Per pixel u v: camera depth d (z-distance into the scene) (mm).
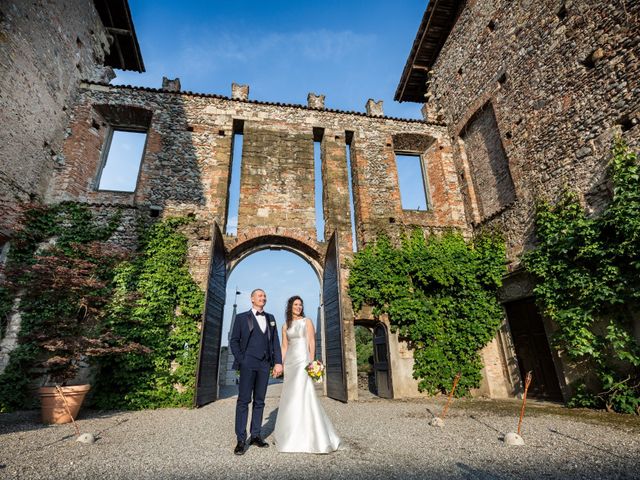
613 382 5012
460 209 9680
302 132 9789
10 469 2514
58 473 2432
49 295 5227
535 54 7527
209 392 6570
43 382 6191
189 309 7062
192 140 9008
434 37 11922
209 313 6516
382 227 8930
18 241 6598
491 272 7793
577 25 6516
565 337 5695
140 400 6121
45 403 4652
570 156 6383
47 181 7582
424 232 9094
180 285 7242
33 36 7266
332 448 2955
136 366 6340
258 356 3242
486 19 9461
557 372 6098
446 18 11367
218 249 7348
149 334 6609
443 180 10039
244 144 9242
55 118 7906
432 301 7883
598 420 4328
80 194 8016
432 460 2703
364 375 11766
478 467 2527
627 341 4887
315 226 8781
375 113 11094
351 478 2293
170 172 8516
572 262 5766
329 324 7789
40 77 7434
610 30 5852
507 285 7551
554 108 6875
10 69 6621
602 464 2572
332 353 7457
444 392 7328
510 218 7801
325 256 8461
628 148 5324
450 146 10664
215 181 8688
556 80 6898
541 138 7113
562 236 5992
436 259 8203
